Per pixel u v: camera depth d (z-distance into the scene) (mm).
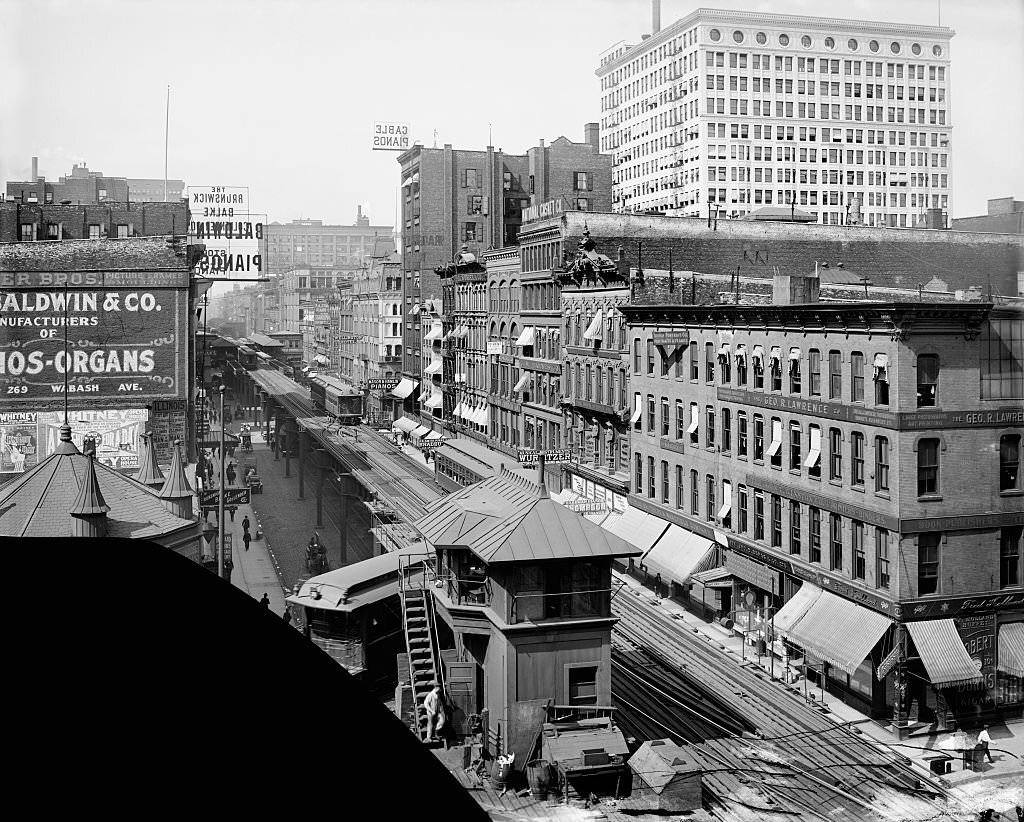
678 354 52844
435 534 32812
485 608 31203
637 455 57562
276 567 55500
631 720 33875
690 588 49562
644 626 45531
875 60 103500
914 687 35469
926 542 35969
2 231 60594
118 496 39125
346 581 36281
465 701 32031
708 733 33219
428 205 104875
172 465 41844
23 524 36438
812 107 103062
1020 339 37062
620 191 121250
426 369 102062
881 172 103688
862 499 37562
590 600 30703
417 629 34188
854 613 37219
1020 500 37031
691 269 69188
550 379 71750
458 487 66375
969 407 36406
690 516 51219
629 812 27359
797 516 42188
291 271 145500
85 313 57625
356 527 66250
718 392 48438
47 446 56844
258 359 117438
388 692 35688
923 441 35938
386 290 110938
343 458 78625
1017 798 28719
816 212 103188
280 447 96438
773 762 31031
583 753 28406
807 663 39500
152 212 63625
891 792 28938
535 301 75188
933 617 35375
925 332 35938
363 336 117750
